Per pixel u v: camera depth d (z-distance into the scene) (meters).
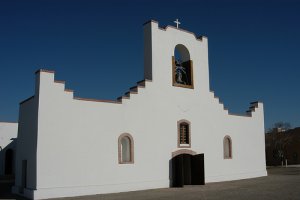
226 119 28.56
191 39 26.39
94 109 20.34
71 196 18.77
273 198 17.25
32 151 18.73
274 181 26.47
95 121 20.28
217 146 27.41
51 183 18.30
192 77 26.03
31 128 19.22
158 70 23.86
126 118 21.75
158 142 23.20
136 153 21.95
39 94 18.44
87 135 19.86
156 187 22.58
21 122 21.08
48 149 18.41
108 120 20.88
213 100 27.50
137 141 22.12
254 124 31.28
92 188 19.59
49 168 18.33
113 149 20.83
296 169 41.72
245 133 30.23
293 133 55.00
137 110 22.38
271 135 57.66
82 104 19.91
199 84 26.52
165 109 23.92
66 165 18.89
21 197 18.69
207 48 27.52
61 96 19.17
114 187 20.52
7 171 36.59
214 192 20.09
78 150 19.42
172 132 24.11
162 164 23.20
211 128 27.09
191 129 25.52
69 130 19.23
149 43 23.91
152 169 22.62
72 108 19.48
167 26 24.84
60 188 18.50
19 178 20.70
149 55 23.83
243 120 30.23
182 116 24.97
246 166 29.81
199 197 18.00
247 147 30.20
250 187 22.52
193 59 26.34
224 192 20.05
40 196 17.80
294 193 19.02
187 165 25.94
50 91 18.83
